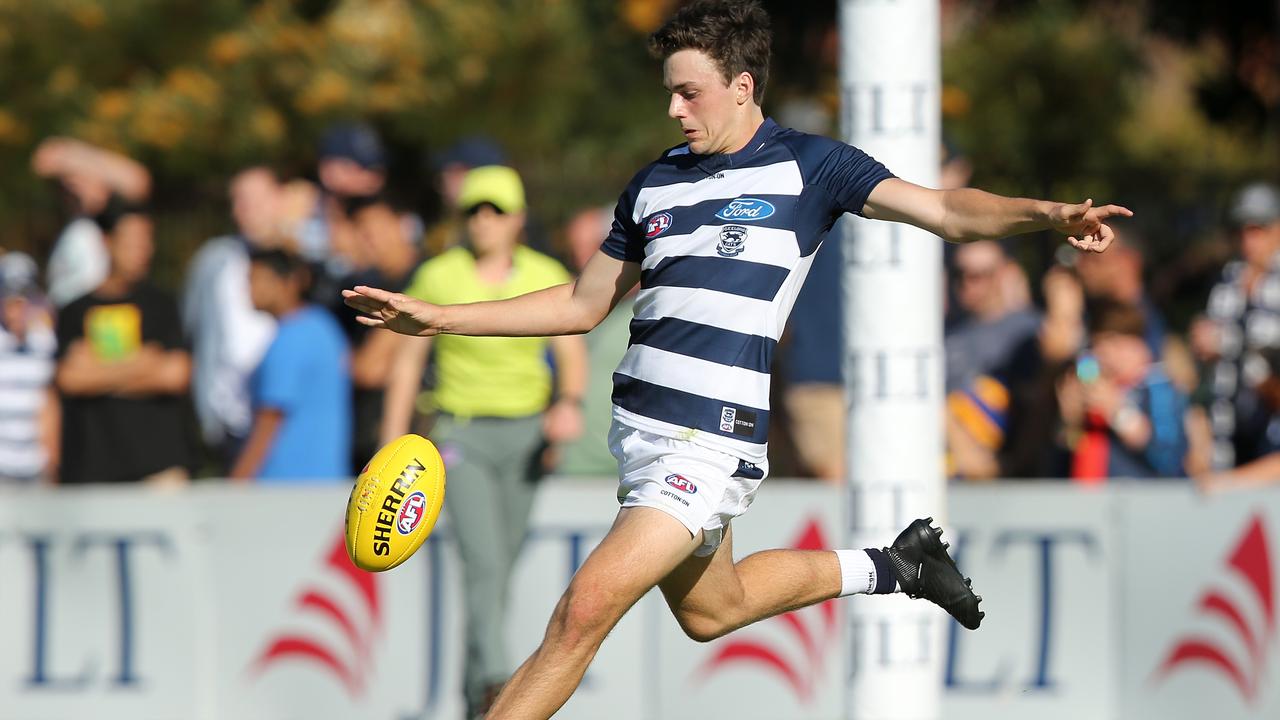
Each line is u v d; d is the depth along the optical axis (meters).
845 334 19.44
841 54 19.17
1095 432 25.73
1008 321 26.44
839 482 26.44
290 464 25.81
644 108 49.00
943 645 24.41
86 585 24.84
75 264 31.86
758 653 24.67
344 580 24.80
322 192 32.31
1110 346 25.80
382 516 15.70
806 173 14.88
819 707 24.58
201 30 48.41
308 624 24.78
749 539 24.27
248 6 49.62
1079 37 52.31
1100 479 25.66
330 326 26.19
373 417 27.25
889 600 19.70
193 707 24.78
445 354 23.97
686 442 14.80
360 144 28.98
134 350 27.14
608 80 49.72
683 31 14.84
